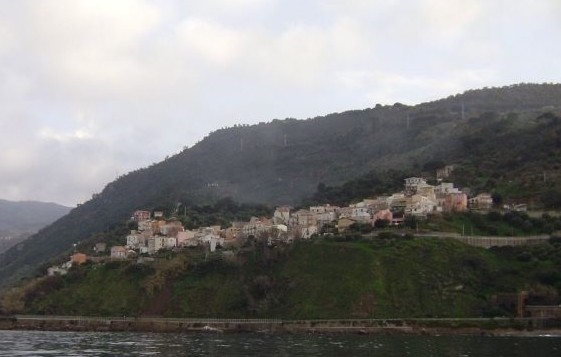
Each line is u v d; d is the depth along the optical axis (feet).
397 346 576.61
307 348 558.56
